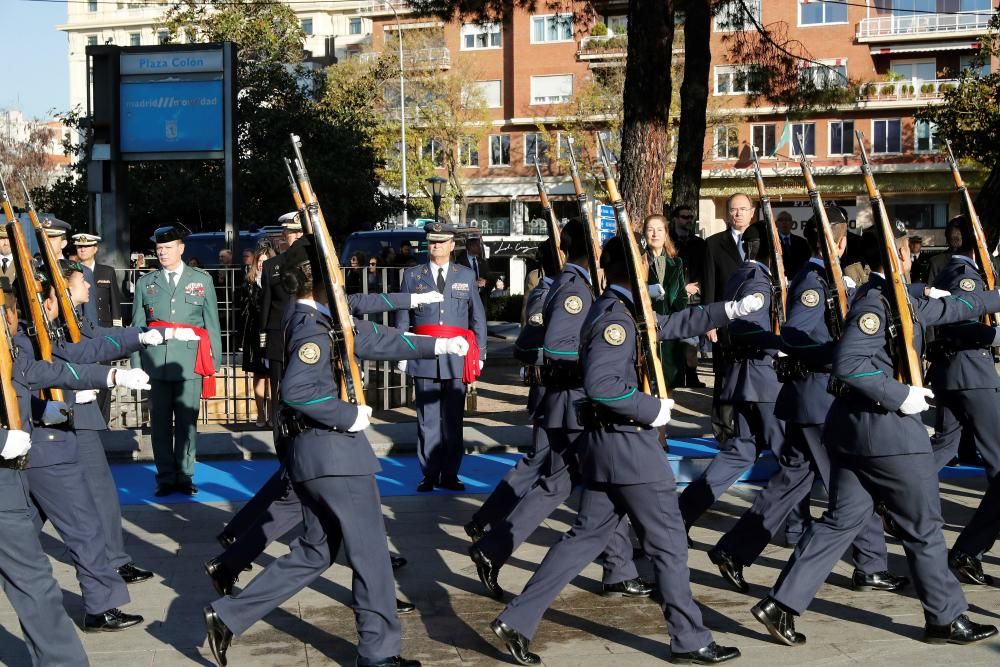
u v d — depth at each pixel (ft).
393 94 156.97
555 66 159.53
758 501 21.03
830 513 18.13
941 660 17.25
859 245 21.65
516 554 23.88
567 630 19.04
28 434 15.70
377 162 138.31
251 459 35.14
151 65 64.69
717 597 20.67
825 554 17.89
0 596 21.26
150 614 20.08
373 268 42.96
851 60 146.20
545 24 159.43
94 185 64.49
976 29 139.74
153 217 110.63
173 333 19.15
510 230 163.84
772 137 146.00
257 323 39.81
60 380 16.67
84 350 18.83
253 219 113.60
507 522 20.68
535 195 161.58
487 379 54.90
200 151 64.75
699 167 58.54
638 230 46.73
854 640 18.21
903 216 145.79
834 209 20.26
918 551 17.87
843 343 17.12
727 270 33.53
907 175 142.20
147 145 64.95
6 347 15.62
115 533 21.88
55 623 15.90
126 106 64.90
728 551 20.98
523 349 23.13
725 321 18.25
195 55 64.39
